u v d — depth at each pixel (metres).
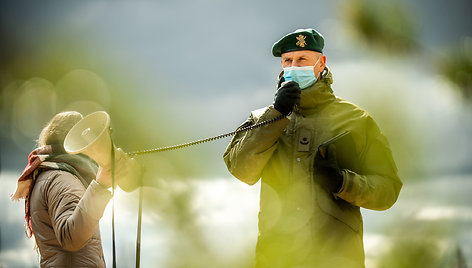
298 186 4.76
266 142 4.68
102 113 4.26
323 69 5.02
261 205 4.92
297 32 4.94
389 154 4.84
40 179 4.52
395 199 4.83
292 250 4.71
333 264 4.65
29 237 4.78
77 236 4.26
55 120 4.76
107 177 4.27
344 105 4.93
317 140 4.81
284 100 4.62
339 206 4.71
